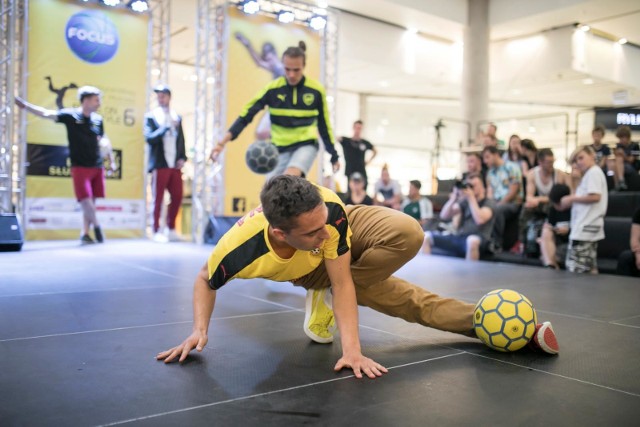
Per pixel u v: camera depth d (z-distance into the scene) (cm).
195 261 477
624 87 1394
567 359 187
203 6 765
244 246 165
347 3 1076
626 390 154
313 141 462
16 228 549
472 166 672
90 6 714
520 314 187
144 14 755
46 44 686
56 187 695
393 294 202
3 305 262
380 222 194
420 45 1270
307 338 209
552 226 523
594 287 380
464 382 158
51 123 688
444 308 204
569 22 1163
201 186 738
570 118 1850
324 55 778
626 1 1034
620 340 219
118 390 144
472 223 602
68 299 282
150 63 762
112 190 740
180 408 132
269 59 732
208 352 185
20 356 176
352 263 203
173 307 266
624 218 598
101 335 207
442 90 1541
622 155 715
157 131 705
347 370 167
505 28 1196
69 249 571
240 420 125
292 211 139
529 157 718
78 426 120
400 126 1802
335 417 128
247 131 717
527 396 147
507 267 502
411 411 133
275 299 296
